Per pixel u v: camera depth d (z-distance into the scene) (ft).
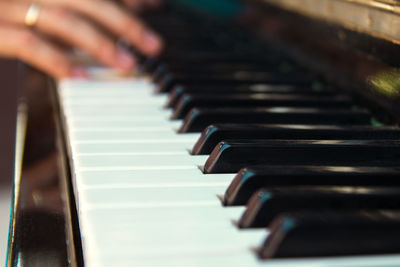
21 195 1.05
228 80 1.48
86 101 1.42
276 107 1.32
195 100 1.30
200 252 0.83
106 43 1.76
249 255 0.82
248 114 1.23
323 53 1.48
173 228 0.87
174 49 1.78
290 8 1.55
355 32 1.25
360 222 0.82
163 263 0.80
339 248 0.82
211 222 0.89
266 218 0.88
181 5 2.66
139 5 2.39
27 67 1.79
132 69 1.71
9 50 1.79
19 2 1.86
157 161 1.08
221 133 1.11
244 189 0.94
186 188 0.98
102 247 0.83
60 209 1.01
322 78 1.49
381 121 1.24
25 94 1.53
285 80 1.50
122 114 1.33
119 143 1.16
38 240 0.92
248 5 2.02
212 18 2.35
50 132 1.30
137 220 0.89
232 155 1.03
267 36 1.86
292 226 0.81
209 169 1.03
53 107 1.43
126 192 0.96
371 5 1.17
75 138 1.17
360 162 1.05
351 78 1.36
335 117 1.25
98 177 1.01
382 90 1.22
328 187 0.91
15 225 0.96
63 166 1.13
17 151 1.21
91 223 0.88
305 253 0.82
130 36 1.80
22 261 0.88
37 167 1.15
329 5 1.32
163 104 1.41
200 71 1.56
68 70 1.67
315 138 1.13
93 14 1.85
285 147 1.04
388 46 1.14
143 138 1.19
